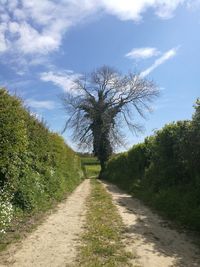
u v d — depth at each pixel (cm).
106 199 1730
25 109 1355
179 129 1463
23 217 1097
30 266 677
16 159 1134
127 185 2477
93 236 914
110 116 5438
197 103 1229
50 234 928
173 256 764
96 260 714
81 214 1259
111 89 5550
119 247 816
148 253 779
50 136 1814
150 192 1731
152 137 2264
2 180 1057
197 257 763
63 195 1855
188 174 1467
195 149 1278
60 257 734
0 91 1024
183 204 1241
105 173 4800
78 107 5519
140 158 2475
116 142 5466
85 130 5512
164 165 1700
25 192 1181
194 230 1020
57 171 1948
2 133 992
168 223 1122
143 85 5606
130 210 1380
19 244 823
